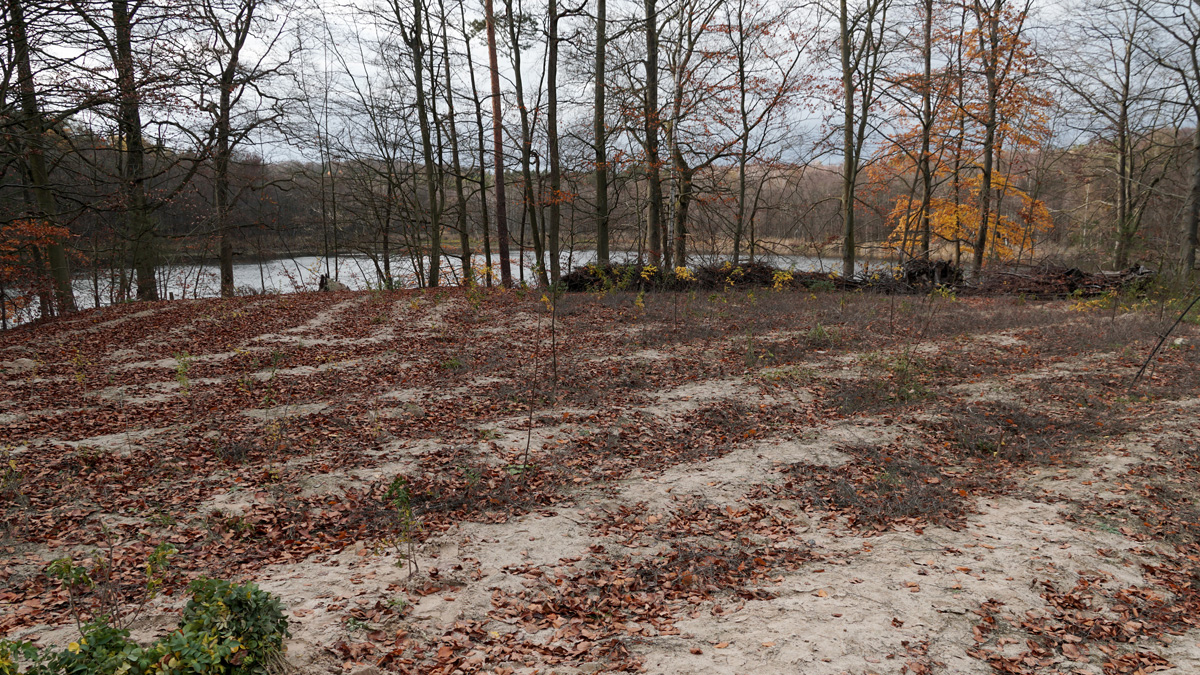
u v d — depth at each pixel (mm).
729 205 22922
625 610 4535
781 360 10969
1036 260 28172
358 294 20516
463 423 8109
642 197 28500
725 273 20172
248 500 5945
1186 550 5211
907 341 12367
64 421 7805
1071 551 5215
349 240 29281
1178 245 23188
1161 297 16688
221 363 10859
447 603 4469
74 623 4020
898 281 20328
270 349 11883
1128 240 24328
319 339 12867
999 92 23328
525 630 4238
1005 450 7398
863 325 13797
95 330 13633
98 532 5285
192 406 8516
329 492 6164
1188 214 19781
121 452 6852
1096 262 27797
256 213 27188
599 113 22297
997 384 9617
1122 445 7234
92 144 18594
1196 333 12539
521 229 27969
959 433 7797
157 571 4684
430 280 25828
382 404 8648
